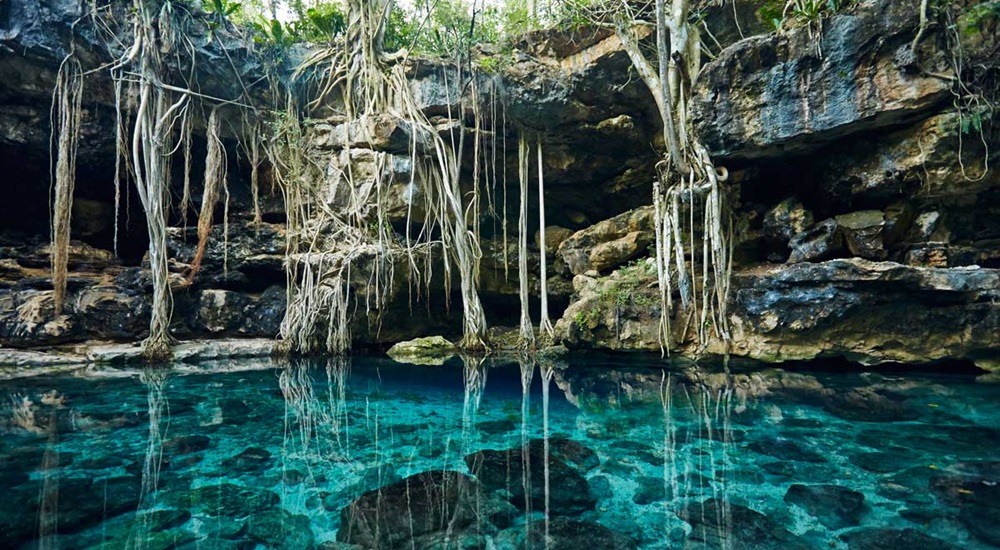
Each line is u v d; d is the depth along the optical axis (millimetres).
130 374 8023
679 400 5891
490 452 4145
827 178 8312
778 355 7574
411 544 2623
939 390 5922
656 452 4035
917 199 7688
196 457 4066
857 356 7227
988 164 6922
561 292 11703
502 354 10555
